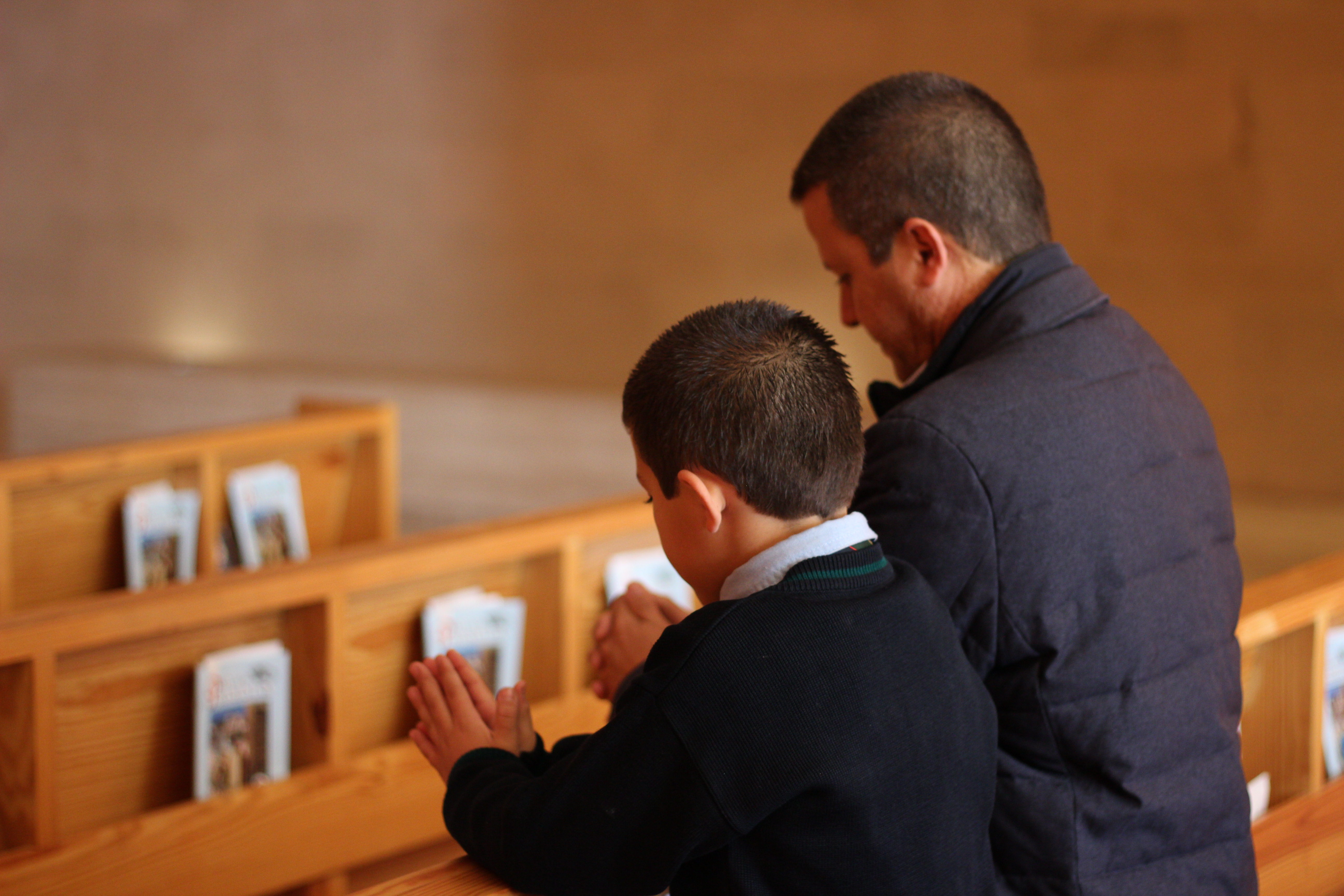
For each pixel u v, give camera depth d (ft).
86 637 5.85
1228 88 16.06
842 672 3.10
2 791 5.96
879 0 18.53
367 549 7.13
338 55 23.26
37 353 27.12
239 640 6.79
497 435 20.42
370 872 7.36
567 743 3.87
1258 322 16.30
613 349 21.70
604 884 3.15
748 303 3.49
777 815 3.08
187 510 10.13
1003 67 17.69
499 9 21.65
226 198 24.91
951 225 4.52
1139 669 4.08
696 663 3.05
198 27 24.48
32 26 25.95
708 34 19.98
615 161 21.11
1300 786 6.59
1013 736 4.13
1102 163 17.12
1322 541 15.37
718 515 3.29
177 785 6.67
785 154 19.70
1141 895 4.11
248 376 22.82
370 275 23.75
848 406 3.35
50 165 26.37
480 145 22.25
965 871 3.34
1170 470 4.30
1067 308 4.43
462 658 3.97
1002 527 3.94
